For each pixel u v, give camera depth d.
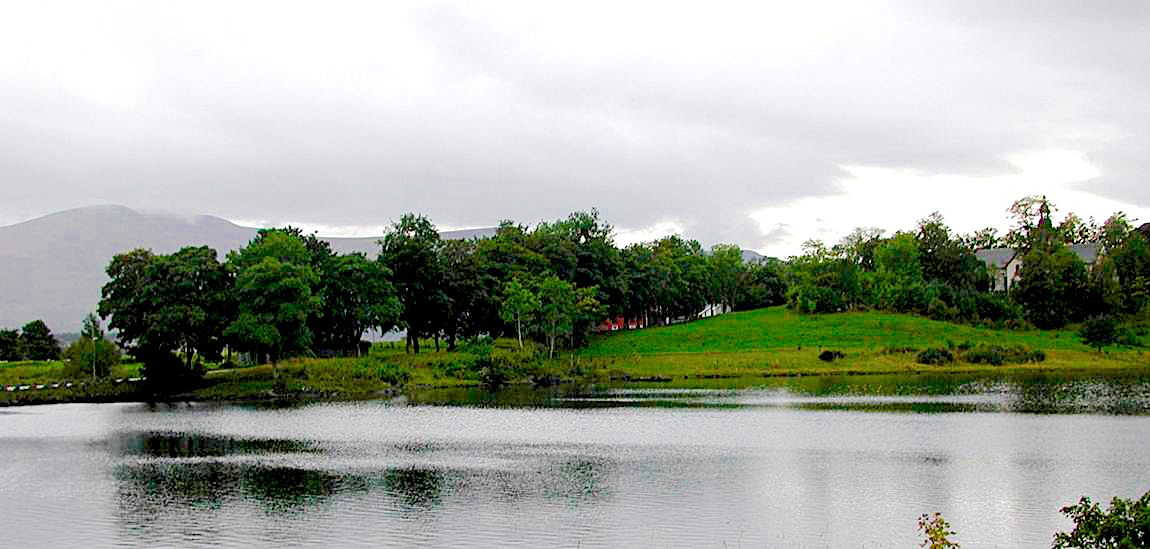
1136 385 105.94
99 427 78.31
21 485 50.53
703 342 153.00
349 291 126.00
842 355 135.75
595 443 64.00
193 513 43.09
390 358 128.38
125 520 41.81
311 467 55.34
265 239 119.88
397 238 139.25
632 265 178.62
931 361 134.00
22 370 121.06
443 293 135.00
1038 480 48.19
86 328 119.50
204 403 102.44
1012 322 159.62
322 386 111.12
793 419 76.19
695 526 39.38
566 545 36.69
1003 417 75.38
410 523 40.53
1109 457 54.81
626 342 156.88
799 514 41.31
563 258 160.38
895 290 176.00
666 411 84.56
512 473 52.25
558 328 138.75
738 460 55.56
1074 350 141.62
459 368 124.00
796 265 189.50
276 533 39.19
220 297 111.88
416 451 61.41
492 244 157.25
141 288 110.94
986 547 35.84
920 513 41.28
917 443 61.28
